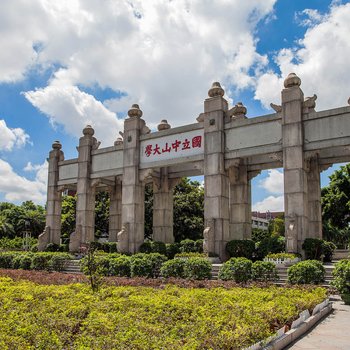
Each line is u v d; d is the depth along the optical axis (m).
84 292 11.54
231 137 21.58
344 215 31.45
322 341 7.75
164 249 24.02
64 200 45.97
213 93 22.33
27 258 22.45
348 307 11.43
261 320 7.74
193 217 39.06
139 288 12.33
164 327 7.51
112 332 6.97
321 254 18.33
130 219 24.62
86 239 27.11
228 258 20.94
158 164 24.16
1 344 6.10
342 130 18.33
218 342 6.20
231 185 24.28
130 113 25.81
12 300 10.06
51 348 6.13
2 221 60.28
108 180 29.20
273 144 20.09
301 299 9.99
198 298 10.23
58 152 30.73
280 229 47.06
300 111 19.39
